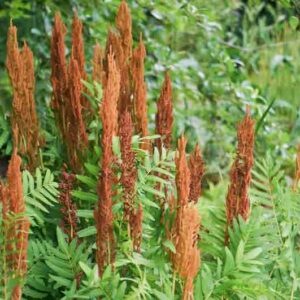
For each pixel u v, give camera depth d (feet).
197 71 19.81
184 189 8.62
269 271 10.59
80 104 10.97
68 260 9.56
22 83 11.11
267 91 20.79
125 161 9.12
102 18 19.01
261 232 10.00
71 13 18.80
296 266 10.44
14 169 8.20
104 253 8.93
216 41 20.22
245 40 24.12
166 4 17.97
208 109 20.31
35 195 10.11
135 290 8.63
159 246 9.53
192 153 10.42
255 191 11.26
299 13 19.19
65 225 10.09
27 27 19.29
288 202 11.00
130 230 9.29
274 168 11.43
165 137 10.80
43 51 19.02
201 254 11.18
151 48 19.11
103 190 8.69
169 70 19.10
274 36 25.43
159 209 9.86
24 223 8.41
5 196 8.26
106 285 8.70
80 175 9.85
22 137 11.30
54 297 10.10
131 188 9.18
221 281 9.62
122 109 10.87
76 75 10.62
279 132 20.17
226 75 19.74
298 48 23.61
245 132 9.96
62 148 11.43
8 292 8.45
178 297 9.25
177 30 19.80
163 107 10.70
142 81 10.74
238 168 10.04
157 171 10.34
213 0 25.30
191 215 8.43
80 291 8.77
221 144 20.54
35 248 9.99
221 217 10.79
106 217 8.77
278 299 10.20
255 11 24.66
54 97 11.25
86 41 18.79
